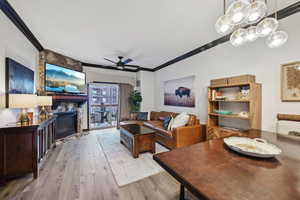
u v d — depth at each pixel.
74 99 4.15
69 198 1.63
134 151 2.75
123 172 2.23
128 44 3.31
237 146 1.15
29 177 2.06
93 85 5.57
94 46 3.41
